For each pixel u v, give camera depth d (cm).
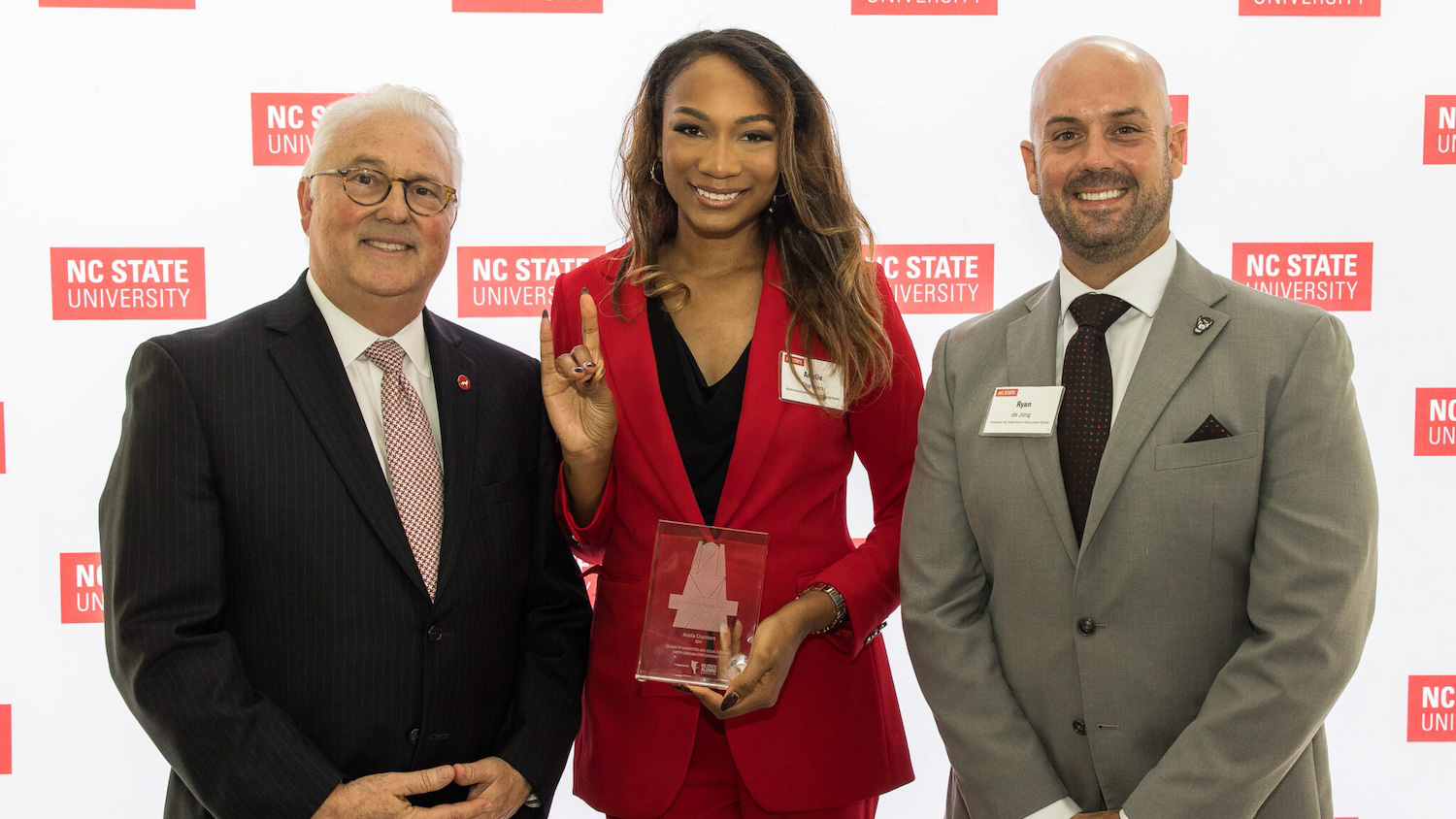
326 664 139
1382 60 256
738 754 158
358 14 248
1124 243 143
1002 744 143
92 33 243
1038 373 149
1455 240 258
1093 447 142
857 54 257
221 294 250
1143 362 140
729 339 168
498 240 254
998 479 148
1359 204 258
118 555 134
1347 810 263
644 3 253
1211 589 136
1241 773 127
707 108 160
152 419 136
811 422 162
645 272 171
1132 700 138
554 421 156
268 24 247
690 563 151
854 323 166
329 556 139
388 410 149
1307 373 132
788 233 173
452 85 251
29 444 246
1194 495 134
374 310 148
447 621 146
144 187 246
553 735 157
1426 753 262
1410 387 259
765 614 161
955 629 150
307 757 135
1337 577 127
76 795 251
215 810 134
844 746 164
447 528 146
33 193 244
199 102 246
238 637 141
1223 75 257
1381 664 262
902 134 259
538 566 164
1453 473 259
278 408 141
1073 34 257
